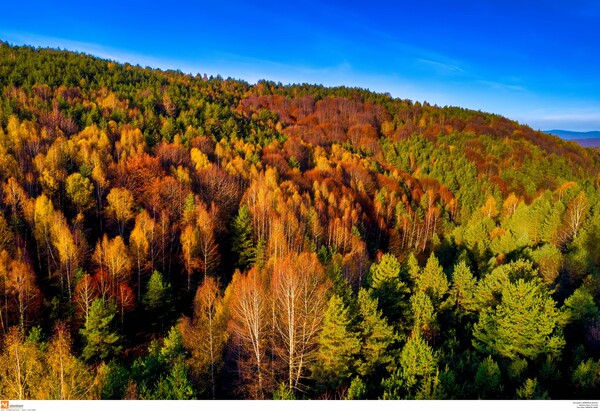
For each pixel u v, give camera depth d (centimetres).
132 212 6128
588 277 3847
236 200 7438
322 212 7169
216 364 2841
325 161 11038
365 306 2761
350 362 2600
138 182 6931
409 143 15875
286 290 2870
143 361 2992
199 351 2894
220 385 2839
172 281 5328
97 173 6512
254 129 14112
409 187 11069
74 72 15175
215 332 3023
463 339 3212
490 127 18275
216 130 12269
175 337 3002
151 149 8688
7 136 7469
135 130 9144
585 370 2286
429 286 3600
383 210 8481
